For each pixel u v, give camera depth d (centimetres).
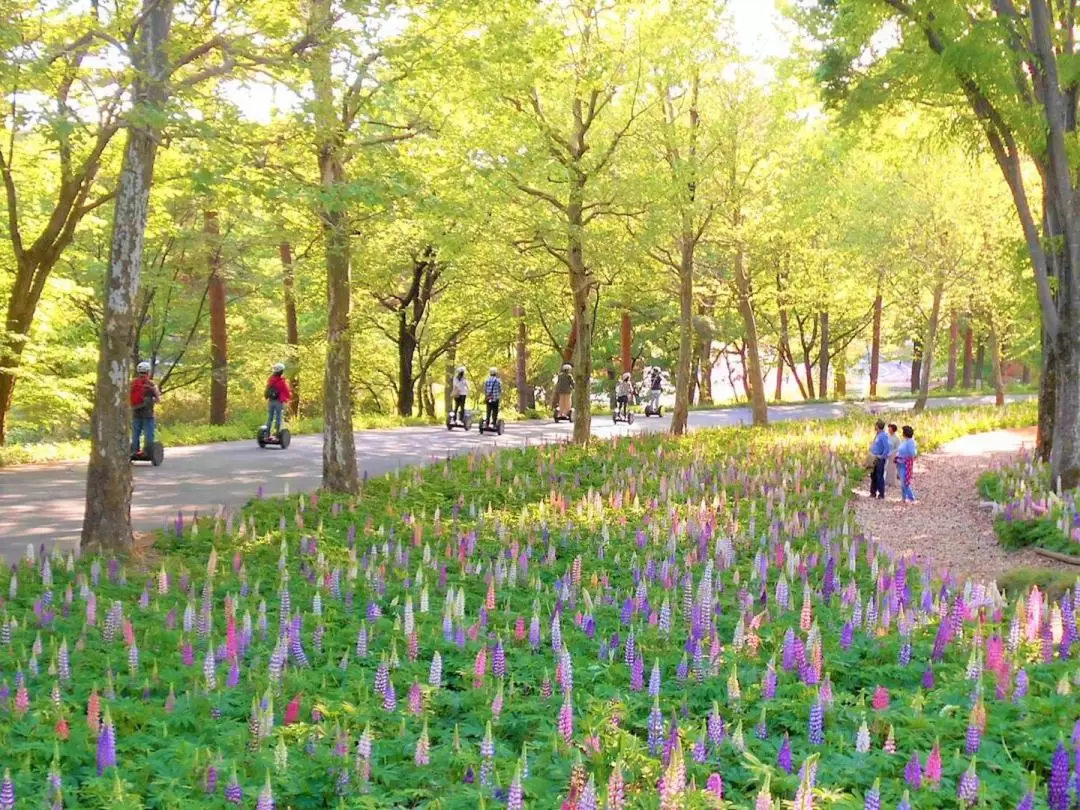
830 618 998
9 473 1922
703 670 804
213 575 1084
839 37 1959
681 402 2923
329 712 680
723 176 2919
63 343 2900
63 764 593
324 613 964
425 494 1716
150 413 2064
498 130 2075
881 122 2300
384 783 584
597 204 2356
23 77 1142
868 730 667
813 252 3781
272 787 564
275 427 2573
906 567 1262
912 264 3653
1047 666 824
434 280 3997
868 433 2891
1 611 897
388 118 1814
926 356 3806
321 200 1325
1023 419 3550
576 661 840
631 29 2378
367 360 4784
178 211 3058
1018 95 1828
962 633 929
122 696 731
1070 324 1839
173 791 549
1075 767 583
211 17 1385
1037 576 1197
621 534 1412
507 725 687
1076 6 2025
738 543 1391
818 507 1764
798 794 505
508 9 1650
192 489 1753
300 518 1373
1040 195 2964
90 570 1104
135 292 1257
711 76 2889
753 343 3334
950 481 2273
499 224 2305
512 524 1493
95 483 1228
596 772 588
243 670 771
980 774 597
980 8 1988
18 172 2230
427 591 1017
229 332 3972
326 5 1370
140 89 1202
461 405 3184
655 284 3178
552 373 5938
